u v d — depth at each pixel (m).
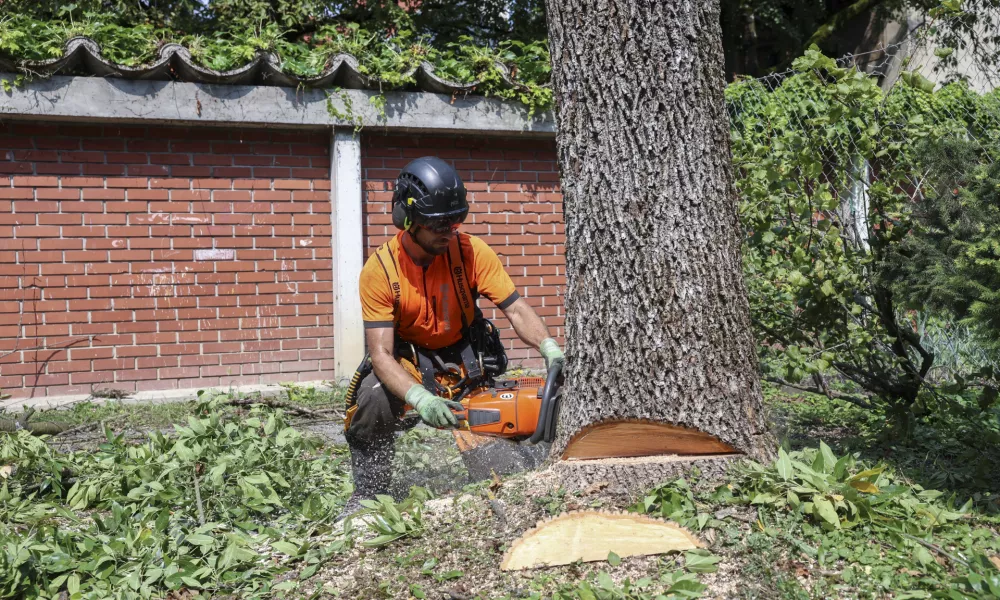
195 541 3.08
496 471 3.50
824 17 14.52
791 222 4.59
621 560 2.68
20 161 6.76
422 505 3.25
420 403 3.38
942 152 3.55
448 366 3.74
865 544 2.70
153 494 3.59
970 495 3.43
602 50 3.05
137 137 7.05
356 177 7.45
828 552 2.65
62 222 6.89
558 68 3.20
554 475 3.20
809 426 5.24
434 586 2.70
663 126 3.01
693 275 3.01
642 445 3.13
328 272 7.62
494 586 2.64
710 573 2.57
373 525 3.07
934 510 2.91
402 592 2.70
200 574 2.92
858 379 4.73
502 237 8.04
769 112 5.09
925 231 3.64
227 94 6.98
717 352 3.04
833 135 4.41
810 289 4.45
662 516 2.87
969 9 6.38
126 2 9.27
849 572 2.53
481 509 3.14
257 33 8.71
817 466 2.98
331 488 4.03
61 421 6.11
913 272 3.59
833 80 4.50
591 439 3.16
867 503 2.82
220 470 3.55
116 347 7.06
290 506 3.76
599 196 3.09
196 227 7.23
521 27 11.05
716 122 3.09
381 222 7.73
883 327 4.68
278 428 4.27
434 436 4.13
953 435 4.54
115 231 7.02
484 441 3.53
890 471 3.61
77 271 6.94
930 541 2.71
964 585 2.38
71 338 6.95
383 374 3.51
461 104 7.60
